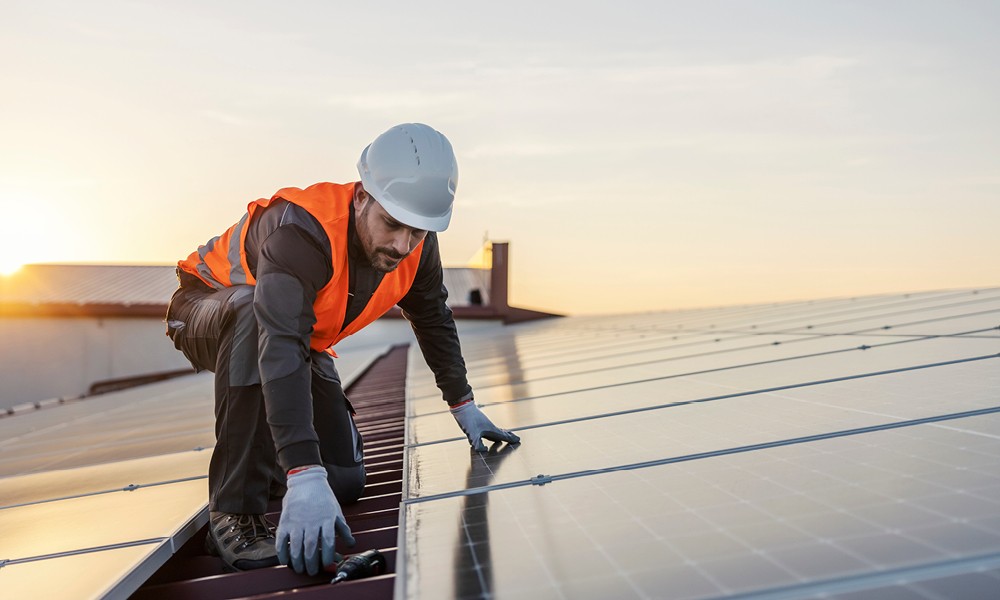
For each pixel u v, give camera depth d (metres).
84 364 22.17
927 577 1.12
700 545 1.39
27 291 24.73
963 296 8.91
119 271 28.11
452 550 1.59
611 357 6.93
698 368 4.68
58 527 2.54
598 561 1.40
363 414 6.86
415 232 2.63
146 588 2.09
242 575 2.08
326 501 2.09
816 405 2.66
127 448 5.31
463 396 2.96
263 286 2.30
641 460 2.18
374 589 1.80
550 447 2.65
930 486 1.53
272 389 2.20
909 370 3.19
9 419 14.02
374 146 2.54
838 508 1.48
